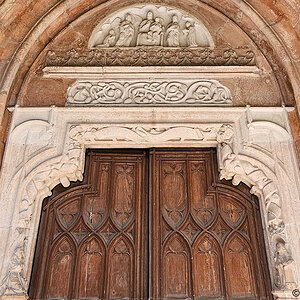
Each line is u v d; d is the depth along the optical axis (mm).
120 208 4246
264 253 3949
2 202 3889
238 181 4250
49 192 4203
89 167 4449
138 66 4816
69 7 5039
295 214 3855
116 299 3775
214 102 4574
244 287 3807
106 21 5254
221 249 3973
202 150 4551
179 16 5328
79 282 3830
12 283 3502
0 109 4250
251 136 4328
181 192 4320
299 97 4422
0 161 4109
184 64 4895
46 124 4352
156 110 4465
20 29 4746
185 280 3848
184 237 4051
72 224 4121
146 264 3945
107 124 4387
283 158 4184
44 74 4770
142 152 4582
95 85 4707
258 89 4684
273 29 4828
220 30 5160
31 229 3914
